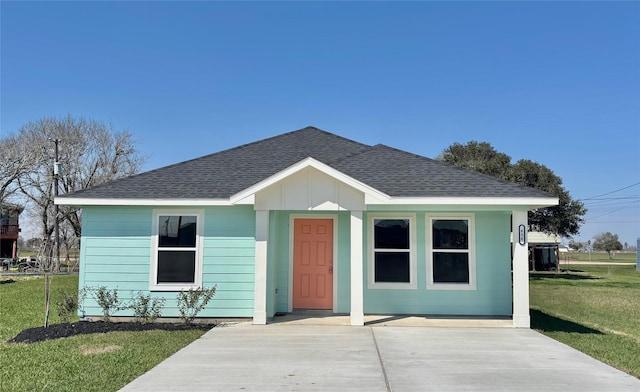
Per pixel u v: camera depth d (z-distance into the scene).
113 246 11.24
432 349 7.97
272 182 10.11
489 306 11.60
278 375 6.44
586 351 8.39
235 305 11.04
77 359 7.33
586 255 92.94
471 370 6.73
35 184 38.94
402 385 6.03
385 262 11.91
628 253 108.06
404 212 11.96
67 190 39.59
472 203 10.29
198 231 11.23
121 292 11.13
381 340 8.66
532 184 34.75
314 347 8.09
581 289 23.56
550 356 7.58
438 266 11.82
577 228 35.91
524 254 10.34
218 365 6.93
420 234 11.88
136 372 6.61
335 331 9.50
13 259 38.47
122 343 8.42
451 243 11.88
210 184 11.63
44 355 7.59
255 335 9.10
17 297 17.14
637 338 10.18
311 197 10.31
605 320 13.11
